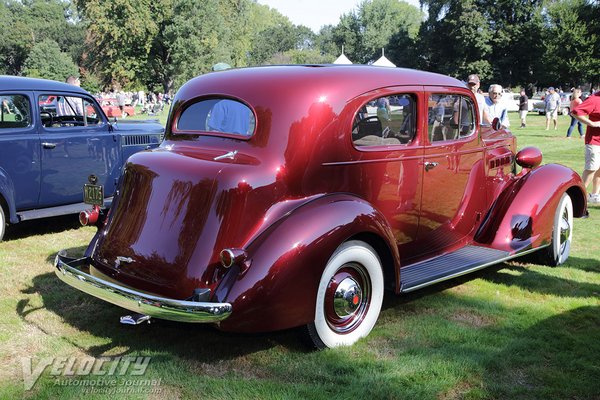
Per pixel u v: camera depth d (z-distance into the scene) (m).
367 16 89.69
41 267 5.20
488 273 5.03
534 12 54.25
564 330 3.75
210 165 3.29
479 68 56.75
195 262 3.14
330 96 3.53
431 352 3.39
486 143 4.85
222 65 7.12
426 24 63.78
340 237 3.22
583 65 48.00
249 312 3.01
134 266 3.38
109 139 6.94
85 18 50.47
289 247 3.08
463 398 2.89
